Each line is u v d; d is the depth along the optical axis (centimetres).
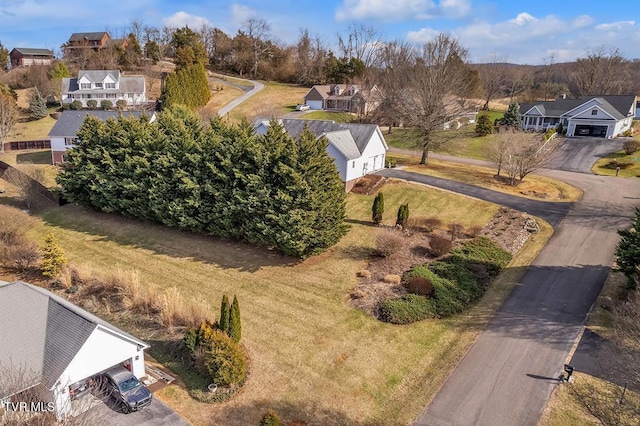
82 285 2756
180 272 2958
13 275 2928
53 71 9019
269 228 2895
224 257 3141
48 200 4316
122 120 3825
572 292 2539
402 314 2330
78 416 1550
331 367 1995
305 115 7744
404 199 3994
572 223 3453
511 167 4356
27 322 1839
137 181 3609
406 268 2859
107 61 10200
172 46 11731
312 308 2480
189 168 3359
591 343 2092
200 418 1698
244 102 8825
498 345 2116
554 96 11212
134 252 3275
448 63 4956
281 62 11531
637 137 5994
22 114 7700
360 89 7981
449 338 2197
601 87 9544
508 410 1722
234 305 2011
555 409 1712
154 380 1908
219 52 12181
